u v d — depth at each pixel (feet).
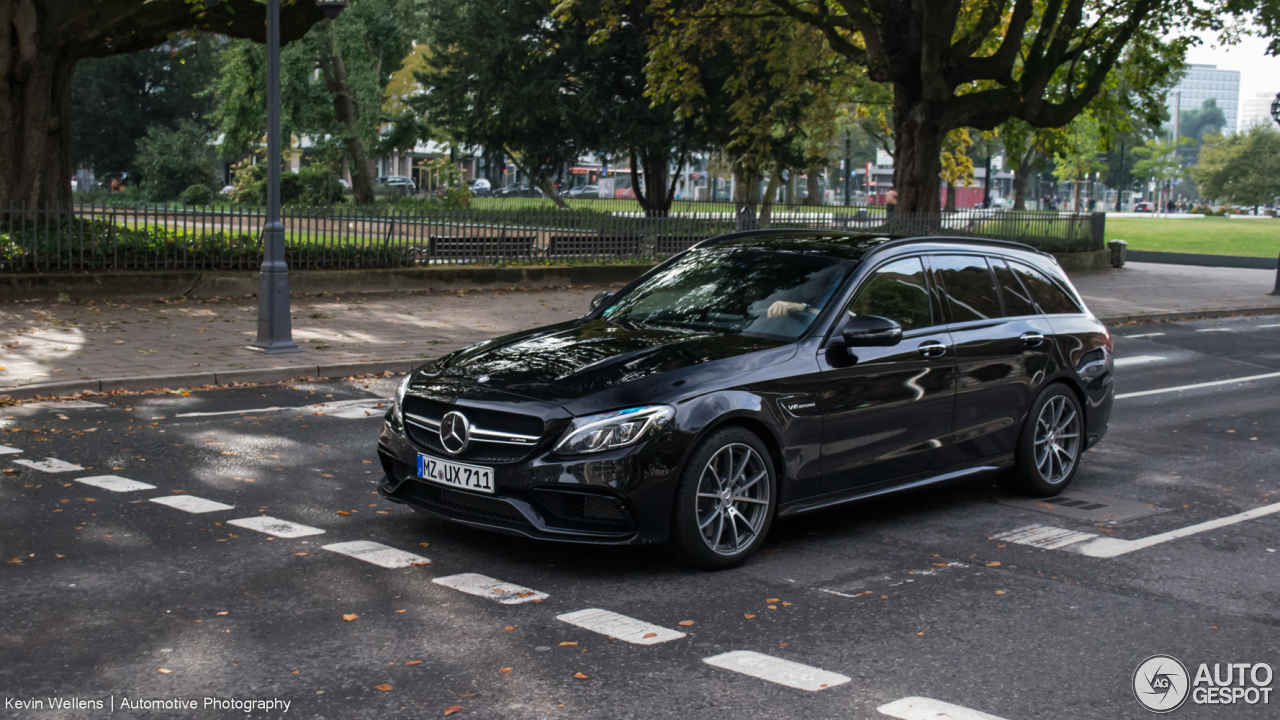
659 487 17.35
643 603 16.52
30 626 15.01
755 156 113.39
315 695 12.94
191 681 13.28
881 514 22.45
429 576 17.57
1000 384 22.74
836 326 20.07
